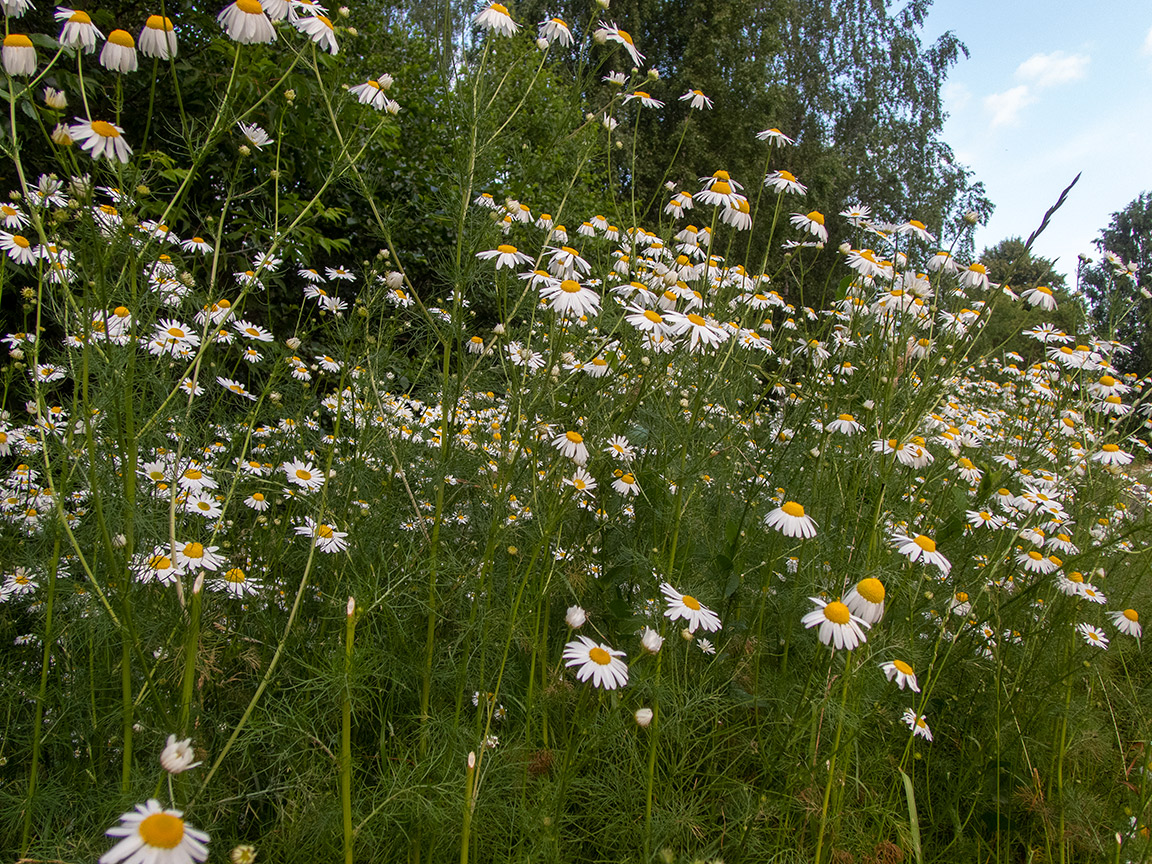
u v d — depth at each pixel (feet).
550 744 7.17
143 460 7.54
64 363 7.04
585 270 8.44
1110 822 7.39
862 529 7.94
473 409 9.32
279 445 9.75
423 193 17.84
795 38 65.36
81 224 5.18
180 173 8.96
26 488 8.42
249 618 7.52
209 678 6.09
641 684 5.98
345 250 15.30
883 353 8.05
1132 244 50.11
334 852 5.56
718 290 10.02
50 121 10.39
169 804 4.72
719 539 10.08
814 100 66.90
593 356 8.82
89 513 6.68
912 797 6.01
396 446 8.81
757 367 11.10
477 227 8.09
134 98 12.29
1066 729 8.04
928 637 8.89
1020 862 7.64
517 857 5.71
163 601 6.18
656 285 9.66
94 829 5.16
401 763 5.97
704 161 48.47
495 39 8.13
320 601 8.15
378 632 7.39
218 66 12.99
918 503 9.78
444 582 7.39
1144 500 13.78
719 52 48.83
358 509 8.44
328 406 10.81
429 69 20.45
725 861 6.40
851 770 7.18
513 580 7.30
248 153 6.75
